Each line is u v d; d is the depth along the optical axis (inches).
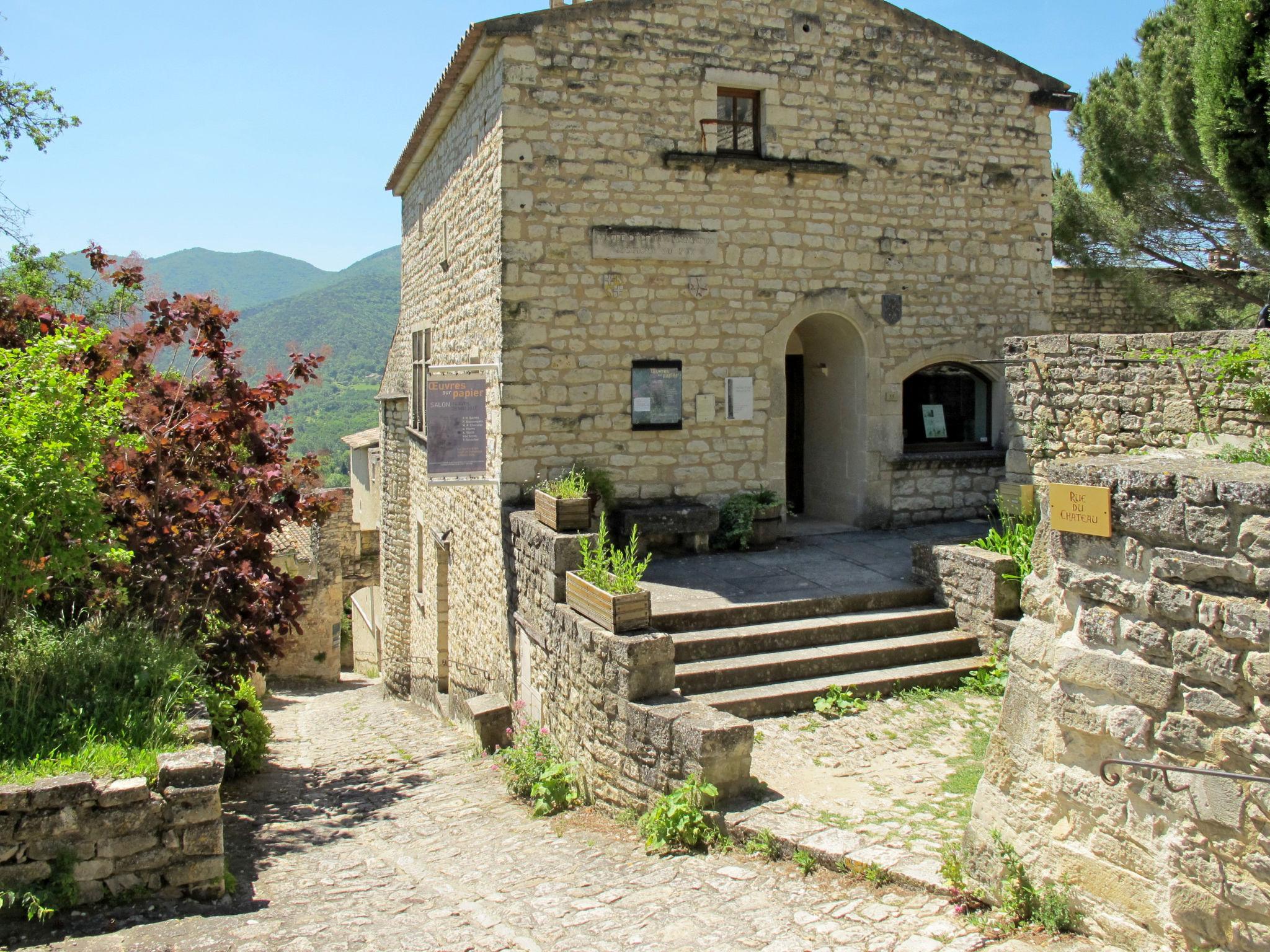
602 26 388.2
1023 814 162.2
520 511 370.6
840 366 465.7
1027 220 462.3
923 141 442.0
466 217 451.2
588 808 267.1
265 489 354.3
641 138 396.5
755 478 426.0
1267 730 123.6
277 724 546.3
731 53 407.8
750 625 323.9
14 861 186.5
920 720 276.4
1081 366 359.6
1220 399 304.8
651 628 268.2
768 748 257.0
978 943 154.3
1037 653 160.6
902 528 454.9
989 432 478.0
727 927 172.7
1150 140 585.3
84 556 239.8
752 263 417.4
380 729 488.4
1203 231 594.2
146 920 186.2
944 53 442.9
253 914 191.5
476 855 232.7
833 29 423.8
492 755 349.1
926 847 192.9
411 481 636.7
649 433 407.2
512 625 367.2
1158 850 138.3
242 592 336.8
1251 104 439.2
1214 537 129.6
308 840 251.9
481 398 379.2
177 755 202.7
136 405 327.9
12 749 204.8
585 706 274.5
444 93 443.2
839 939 162.7
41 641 242.4
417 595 610.2
